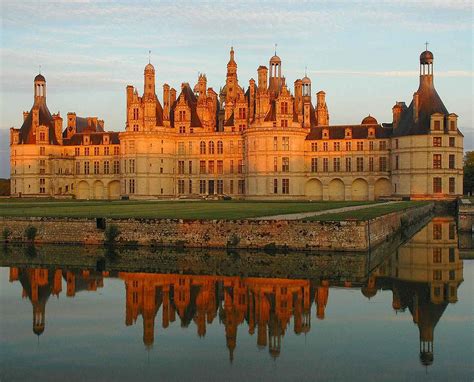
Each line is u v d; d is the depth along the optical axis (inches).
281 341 1007.0
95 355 937.5
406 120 5054.1
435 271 1683.1
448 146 4840.1
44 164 6087.6
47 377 840.9
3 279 1589.6
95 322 1139.9
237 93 5856.3
